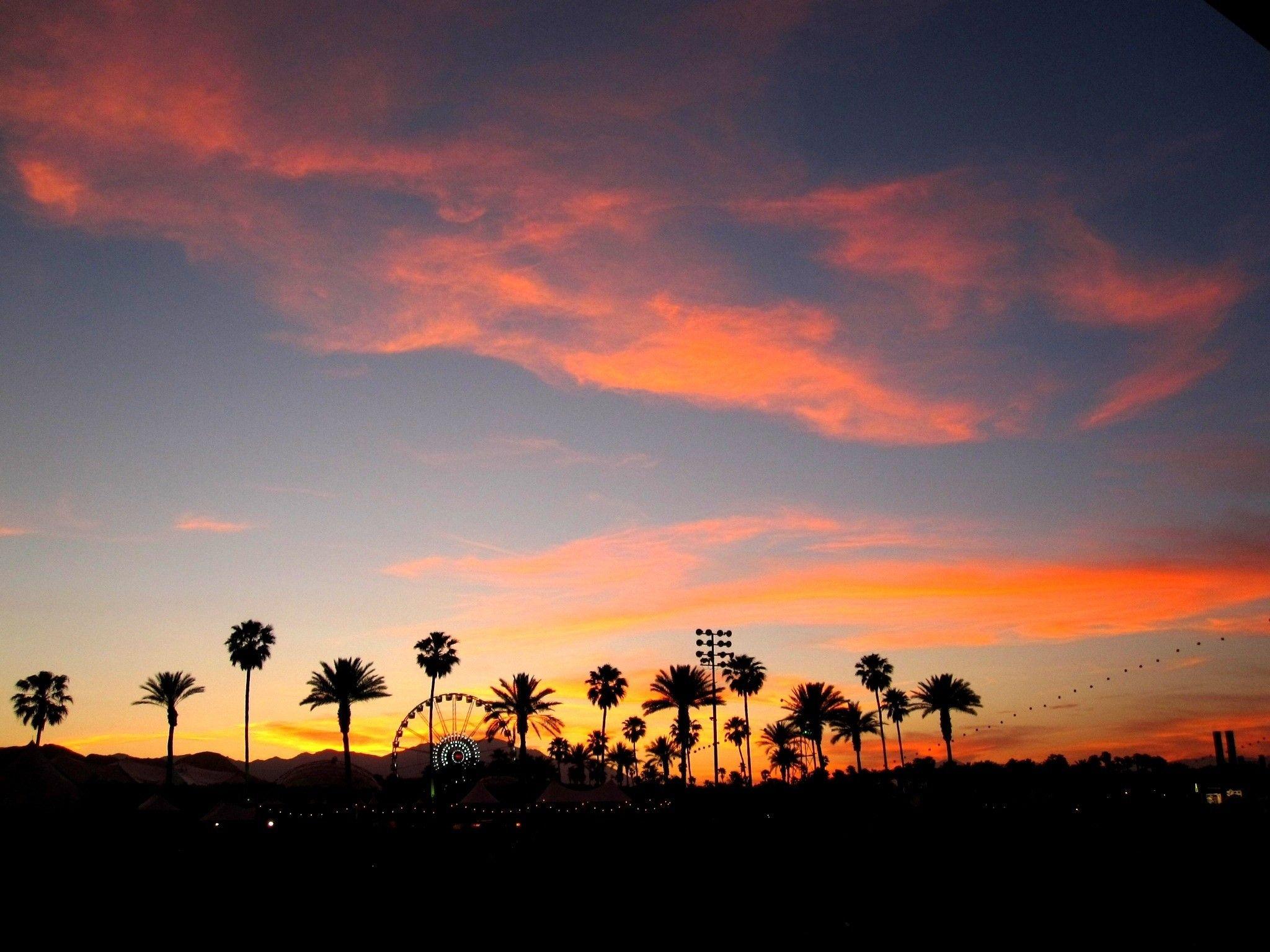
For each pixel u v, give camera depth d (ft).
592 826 223.71
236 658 331.36
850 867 130.41
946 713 309.01
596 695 432.66
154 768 345.31
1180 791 263.29
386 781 335.26
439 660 351.46
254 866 156.97
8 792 252.42
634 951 72.54
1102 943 67.82
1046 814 215.10
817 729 330.54
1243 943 66.39
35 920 96.27
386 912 99.25
